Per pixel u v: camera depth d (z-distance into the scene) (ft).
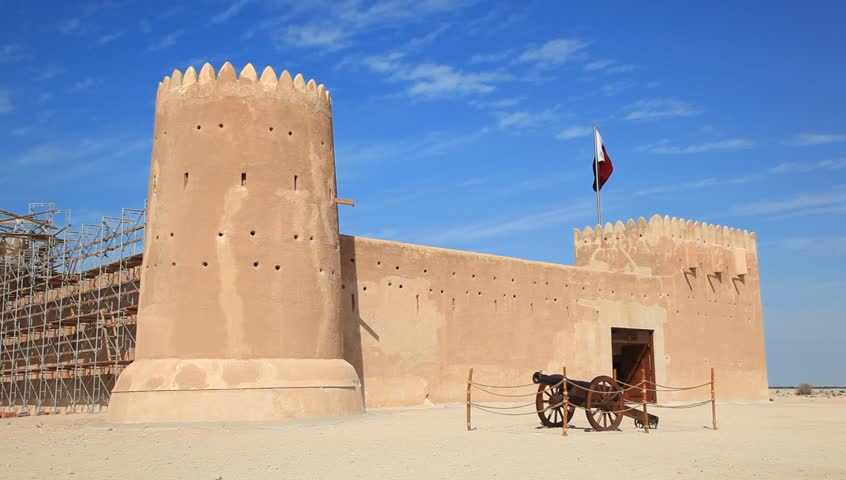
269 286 62.44
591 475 34.50
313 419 59.62
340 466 36.86
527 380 90.07
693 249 108.58
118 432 53.62
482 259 88.69
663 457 40.29
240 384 59.21
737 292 114.11
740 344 112.78
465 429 53.88
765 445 46.14
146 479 33.68
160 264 62.85
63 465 38.17
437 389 82.28
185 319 60.75
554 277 94.73
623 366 105.81
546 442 46.11
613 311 99.19
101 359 86.12
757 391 113.91
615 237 107.55
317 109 68.44
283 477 33.94
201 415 57.82
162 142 66.03
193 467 36.96
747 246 116.98
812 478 34.35
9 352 103.04
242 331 60.90
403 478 33.55
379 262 79.41
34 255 101.96
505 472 35.22
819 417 72.59
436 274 84.23
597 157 109.81
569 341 94.68
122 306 83.87
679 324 105.40
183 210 62.75
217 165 63.26
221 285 61.31
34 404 96.73
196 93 64.75
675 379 103.50
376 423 58.18
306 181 66.13
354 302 76.69
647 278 103.24
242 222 62.59
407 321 80.74
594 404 53.93
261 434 50.72
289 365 61.57
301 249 64.54
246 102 64.75
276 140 65.10
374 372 77.25
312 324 63.98
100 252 88.43
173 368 59.62
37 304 101.30
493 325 88.22
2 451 44.09
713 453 42.11
